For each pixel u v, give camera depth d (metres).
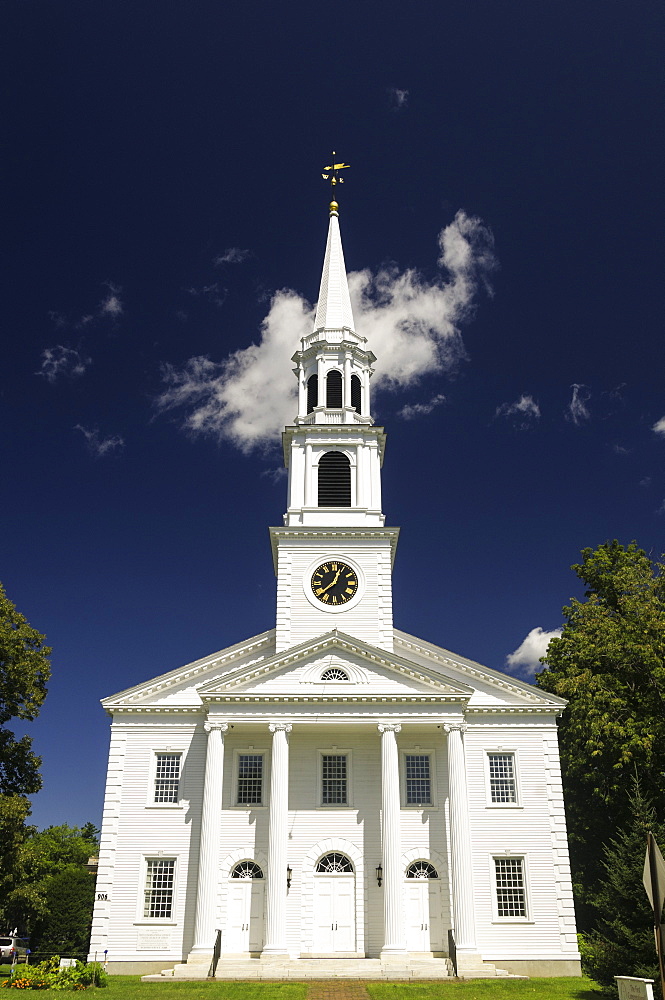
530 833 39.12
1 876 37.62
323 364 50.72
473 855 38.72
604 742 42.47
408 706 38.91
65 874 64.38
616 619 46.72
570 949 36.94
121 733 41.03
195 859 38.38
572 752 46.50
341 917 37.44
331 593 44.12
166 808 39.47
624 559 49.59
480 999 28.03
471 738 40.97
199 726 41.16
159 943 36.94
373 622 43.38
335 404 50.03
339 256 57.00
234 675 39.16
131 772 40.25
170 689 41.94
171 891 38.00
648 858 14.56
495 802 39.81
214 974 33.50
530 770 40.34
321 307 54.16
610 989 27.95
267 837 38.72
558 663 48.94
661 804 41.56
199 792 39.75
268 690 39.12
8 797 38.22
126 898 37.81
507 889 38.34
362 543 45.25
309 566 44.72
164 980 32.59
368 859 38.41
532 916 37.56
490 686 41.97
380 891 37.81
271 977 33.22
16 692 40.88
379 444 49.22
